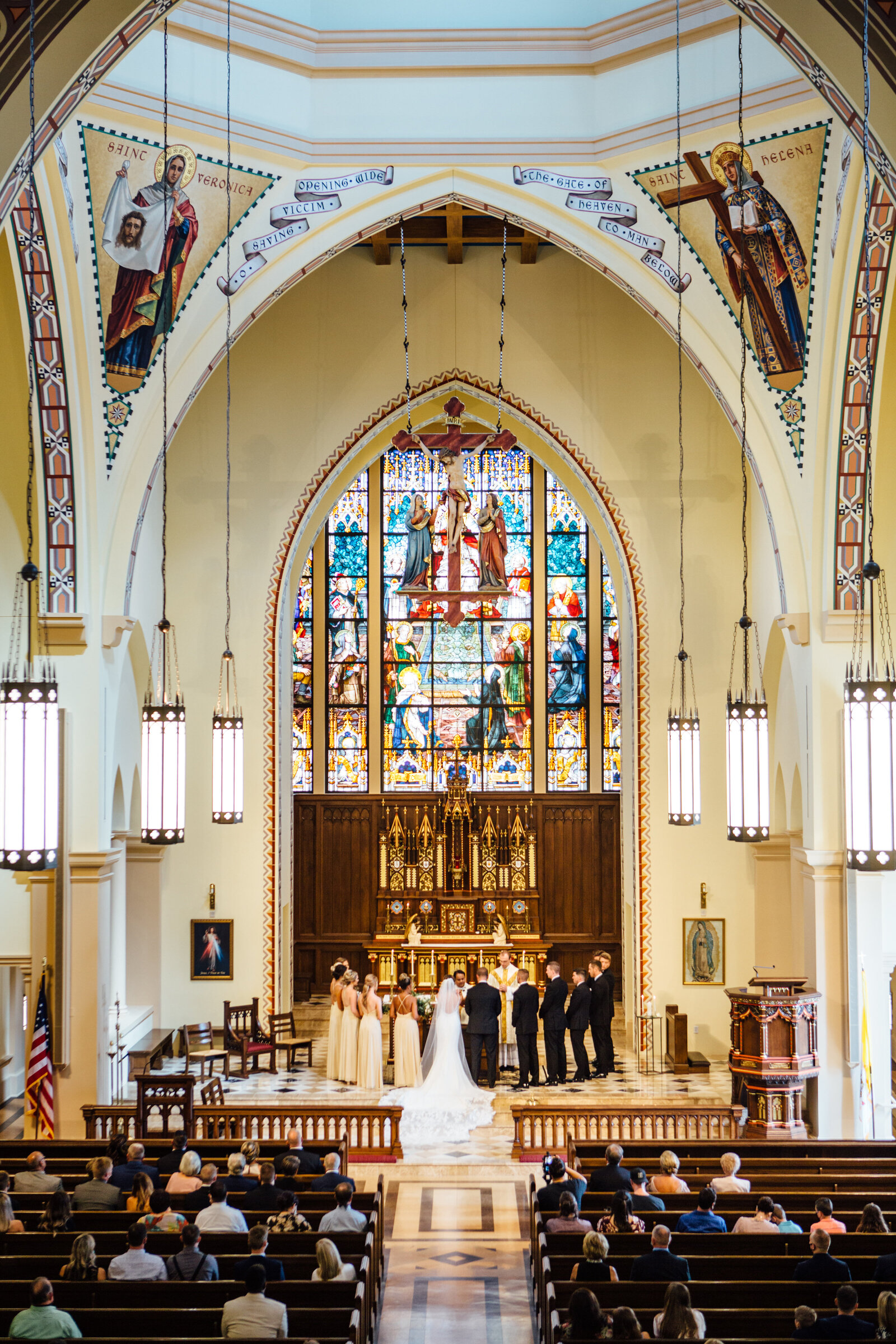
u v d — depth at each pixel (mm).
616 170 14773
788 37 8047
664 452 20000
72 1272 8352
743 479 19656
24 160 7992
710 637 19906
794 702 16578
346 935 23406
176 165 13867
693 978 19812
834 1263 8531
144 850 19953
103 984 15500
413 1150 15266
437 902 22984
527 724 23719
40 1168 10656
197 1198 10320
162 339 14859
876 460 14898
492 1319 10484
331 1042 18359
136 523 15438
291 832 21344
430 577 23719
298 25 14391
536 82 14867
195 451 20250
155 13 8133
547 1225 9867
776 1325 7887
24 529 15602
